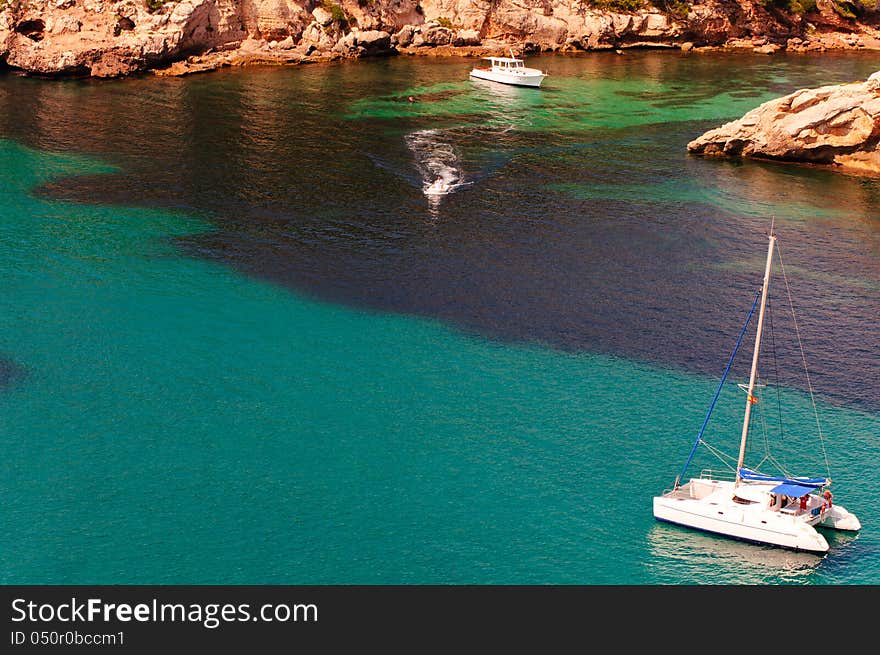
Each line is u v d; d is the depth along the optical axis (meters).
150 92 130.50
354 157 106.00
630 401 60.06
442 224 88.00
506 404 59.50
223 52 149.25
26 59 136.75
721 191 98.75
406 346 66.25
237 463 53.50
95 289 73.50
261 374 62.44
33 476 52.16
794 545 46.44
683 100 139.00
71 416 57.59
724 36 189.62
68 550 46.88
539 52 175.12
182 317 69.62
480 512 49.88
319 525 48.81
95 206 89.44
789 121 107.12
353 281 76.06
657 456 54.66
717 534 48.03
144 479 52.09
